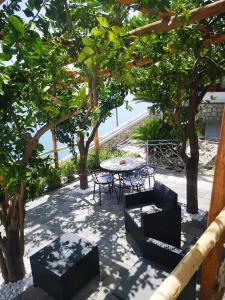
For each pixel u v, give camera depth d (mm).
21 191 3633
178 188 7160
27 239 5379
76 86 3732
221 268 2451
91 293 3816
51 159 3979
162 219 4418
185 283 1456
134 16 3439
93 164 8883
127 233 5301
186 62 4605
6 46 2008
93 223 5809
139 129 9719
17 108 3605
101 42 1954
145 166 7285
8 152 3375
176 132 5371
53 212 6441
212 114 10180
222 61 4734
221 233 1990
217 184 2402
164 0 1833
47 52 2768
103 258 4574
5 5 1969
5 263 4113
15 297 3889
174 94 4898
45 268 3645
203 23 3689
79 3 2053
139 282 3262
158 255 3547
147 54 3920
